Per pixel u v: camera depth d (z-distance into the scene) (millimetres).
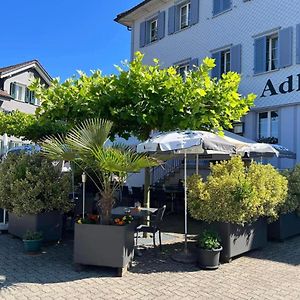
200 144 7023
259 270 6828
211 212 7316
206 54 18219
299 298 5469
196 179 7824
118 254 6285
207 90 9102
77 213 9922
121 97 8914
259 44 15938
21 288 5648
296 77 14555
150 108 8844
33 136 16078
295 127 14547
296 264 7277
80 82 9531
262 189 7598
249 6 16453
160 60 20703
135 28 22734
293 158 13305
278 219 9258
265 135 15828
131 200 14414
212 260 6777
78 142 6367
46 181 8250
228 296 5496
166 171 17766
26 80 31422
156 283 5992
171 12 20188
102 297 5352
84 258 6414
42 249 7926
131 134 10008
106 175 6555
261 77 15828
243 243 7719
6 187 8562
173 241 9047
